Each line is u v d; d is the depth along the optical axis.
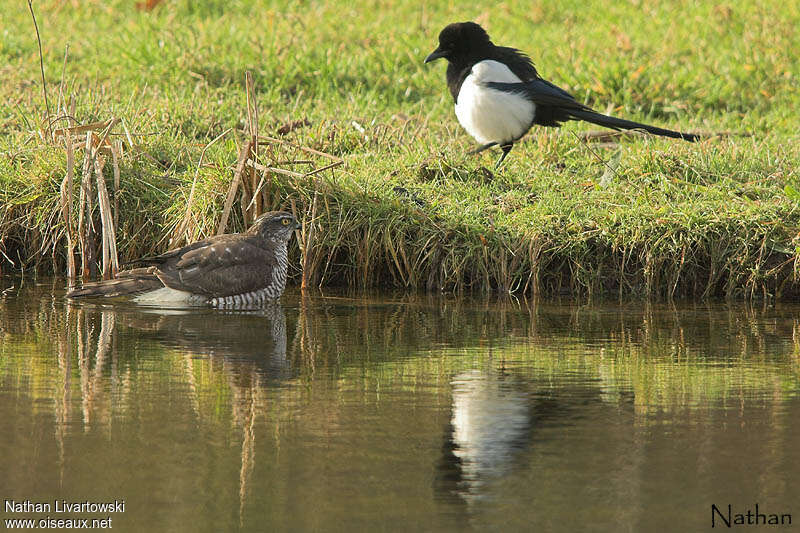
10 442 6.79
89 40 20.30
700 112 17.38
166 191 12.95
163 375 8.34
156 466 6.45
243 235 11.59
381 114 16.81
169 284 11.06
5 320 10.23
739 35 21.19
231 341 9.53
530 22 23.03
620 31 21.25
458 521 5.77
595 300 11.80
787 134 16.03
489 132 14.44
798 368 8.80
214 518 5.76
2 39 19.44
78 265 12.80
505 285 12.09
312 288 12.26
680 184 13.40
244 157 12.09
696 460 6.61
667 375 8.55
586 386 8.23
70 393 7.81
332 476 6.33
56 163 13.01
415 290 12.21
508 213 12.82
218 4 23.34
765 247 12.00
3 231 12.91
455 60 14.85
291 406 7.60
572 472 6.45
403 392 8.00
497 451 6.75
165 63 18.11
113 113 14.91
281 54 18.94
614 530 5.67
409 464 6.52
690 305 11.55
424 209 12.63
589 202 12.88
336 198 12.55
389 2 23.91
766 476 6.36
